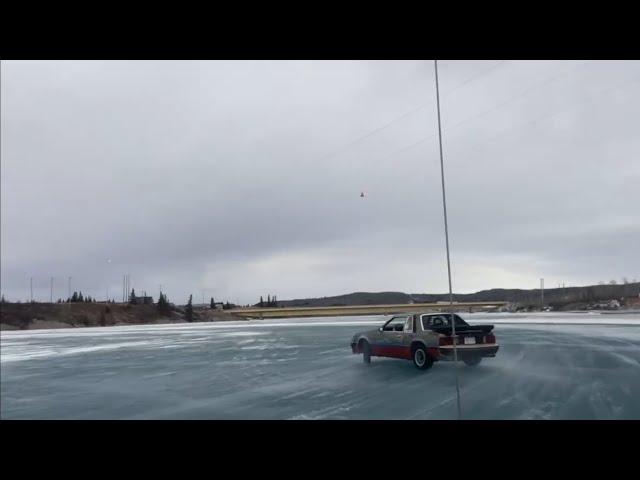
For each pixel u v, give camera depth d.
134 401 10.27
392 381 11.25
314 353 18.58
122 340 31.25
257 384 11.67
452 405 8.41
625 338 20.31
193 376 13.58
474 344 12.86
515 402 8.47
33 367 17.22
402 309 82.56
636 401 8.29
